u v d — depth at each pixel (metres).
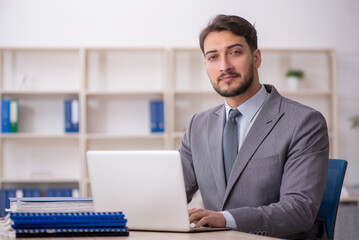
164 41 5.64
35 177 5.38
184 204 1.53
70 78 5.57
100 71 5.60
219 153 2.09
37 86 5.54
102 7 5.60
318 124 1.99
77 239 1.34
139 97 5.62
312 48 5.58
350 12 5.79
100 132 5.57
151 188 1.57
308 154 1.93
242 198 2.00
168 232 1.55
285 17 5.72
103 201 1.65
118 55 5.62
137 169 1.58
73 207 1.65
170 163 1.53
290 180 1.90
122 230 1.42
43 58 5.56
